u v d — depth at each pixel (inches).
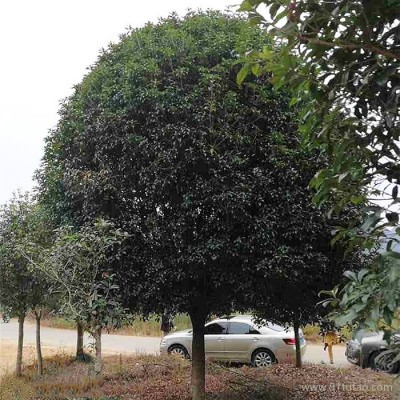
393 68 72.1
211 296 245.8
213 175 211.3
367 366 391.2
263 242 205.6
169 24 250.1
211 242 208.4
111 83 239.6
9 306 387.5
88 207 232.5
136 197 228.8
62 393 308.7
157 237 219.3
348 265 214.1
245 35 219.9
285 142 217.3
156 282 217.0
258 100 220.2
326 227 204.5
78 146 249.9
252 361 463.5
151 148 215.2
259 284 218.7
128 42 250.4
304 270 215.0
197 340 267.7
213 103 210.5
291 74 83.5
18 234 349.1
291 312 252.1
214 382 319.9
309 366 409.7
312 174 208.7
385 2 70.1
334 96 81.0
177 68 225.9
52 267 209.0
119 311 213.0
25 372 403.2
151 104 219.9
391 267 64.1
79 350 461.7
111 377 352.2
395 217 72.2
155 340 709.3
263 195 213.6
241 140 213.3
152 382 334.0
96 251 207.8
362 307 65.3
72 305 208.8
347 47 75.8
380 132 80.0
